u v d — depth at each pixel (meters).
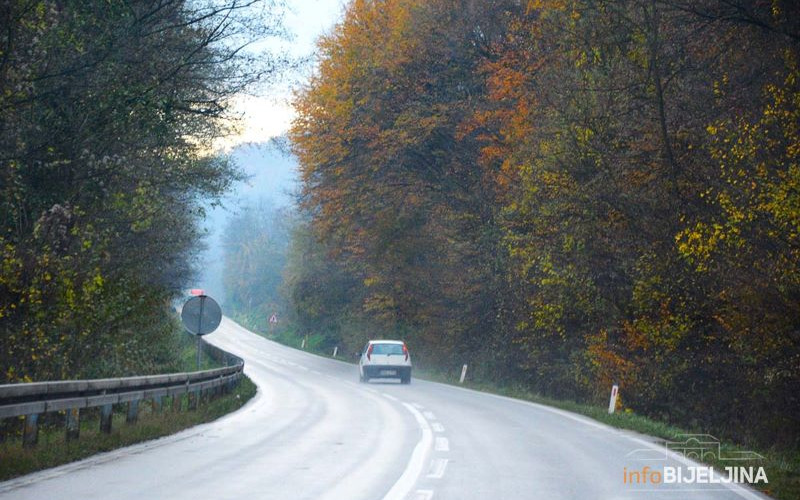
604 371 24.86
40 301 16.31
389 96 41.78
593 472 10.85
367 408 21.23
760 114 18.58
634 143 22.22
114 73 20.00
